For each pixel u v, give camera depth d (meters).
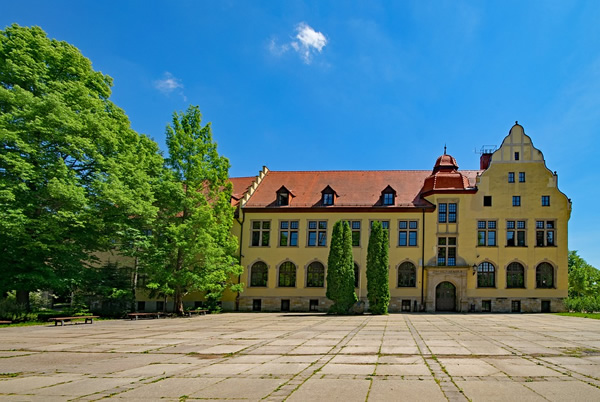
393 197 43.84
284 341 17.12
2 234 25.28
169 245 32.91
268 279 43.56
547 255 41.34
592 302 41.72
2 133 24.23
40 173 26.27
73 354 13.87
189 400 8.22
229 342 16.84
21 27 27.89
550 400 8.17
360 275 42.62
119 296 31.27
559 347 15.25
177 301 34.66
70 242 29.09
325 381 9.75
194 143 34.81
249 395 8.56
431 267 41.56
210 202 38.66
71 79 29.52
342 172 49.38
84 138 27.72
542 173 42.47
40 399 8.34
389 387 9.17
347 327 23.83
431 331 21.42
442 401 8.09
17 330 21.73
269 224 44.53
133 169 30.95
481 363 11.97
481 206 42.53
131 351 14.48
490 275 41.66
